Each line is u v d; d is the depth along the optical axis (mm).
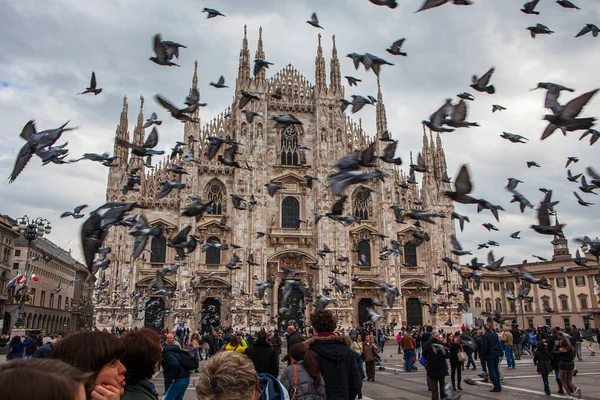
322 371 8914
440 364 18234
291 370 8906
